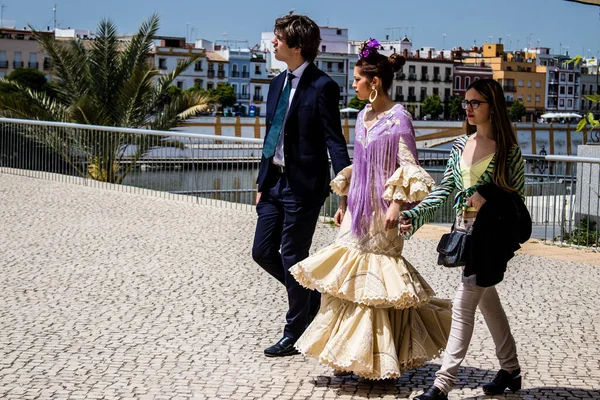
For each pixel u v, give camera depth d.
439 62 147.12
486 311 4.61
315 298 5.55
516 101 152.12
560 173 10.23
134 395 4.58
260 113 140.00
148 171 14.25
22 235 10.17
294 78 5.27
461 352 4.39
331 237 10.46
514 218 4.29
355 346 4.52
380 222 4.65
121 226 10.97
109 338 5.74
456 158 4.44
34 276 7.85
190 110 27.61
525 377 4.97
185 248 9.42
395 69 4.84
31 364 5.12
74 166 15.75
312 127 5.20
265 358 5.29
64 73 28.47
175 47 131.50
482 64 156.25
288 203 5.25
